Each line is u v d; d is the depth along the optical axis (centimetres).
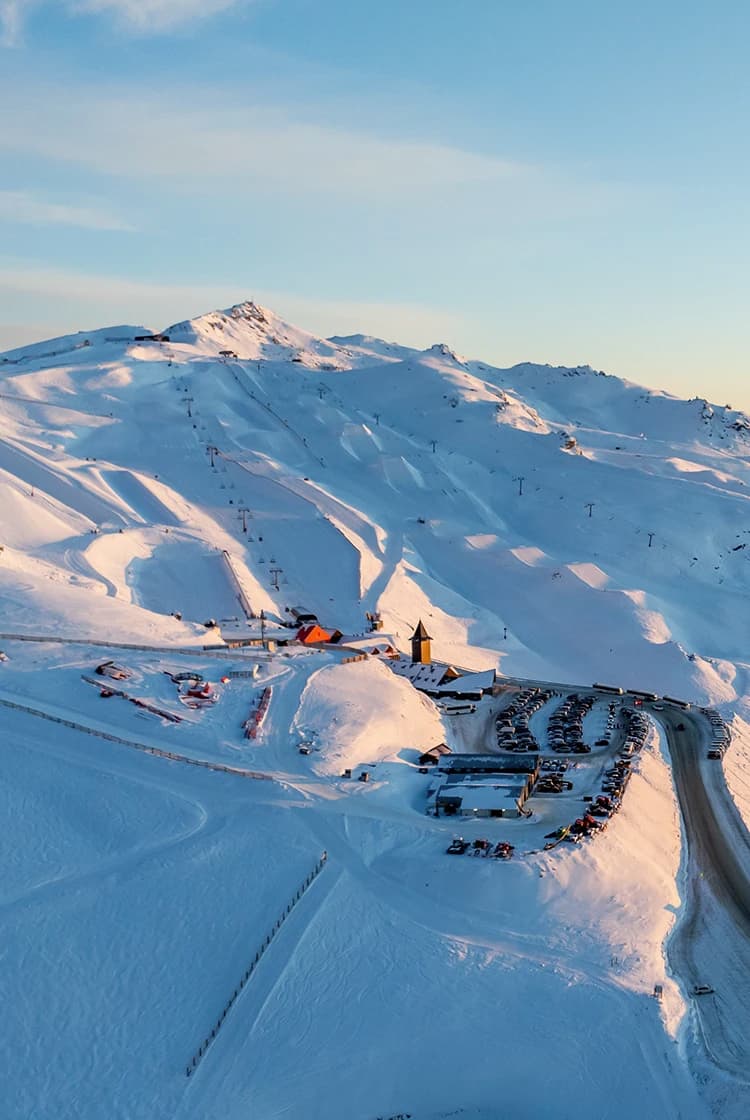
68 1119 5634
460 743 11375
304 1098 5816
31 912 6962
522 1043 6178
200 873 7444
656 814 9569
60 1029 6184
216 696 10356
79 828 7862
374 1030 6241
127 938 6844
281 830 8025
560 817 8950
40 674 10238
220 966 6700
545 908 7475
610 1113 5769
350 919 7131
